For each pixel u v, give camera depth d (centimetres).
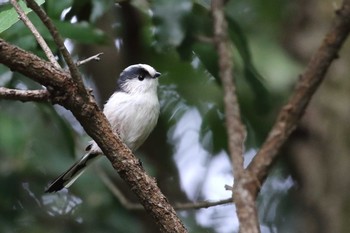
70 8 930
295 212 1117
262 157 622
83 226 1056
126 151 607
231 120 656
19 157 970
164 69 1187
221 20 811
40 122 1002
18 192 1020
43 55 833
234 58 998
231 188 594
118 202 1070
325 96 1085
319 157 1068
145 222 1139
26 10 643
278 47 1077
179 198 1190
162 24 866
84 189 1045
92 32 878
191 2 872
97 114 595
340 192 1046
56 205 1070
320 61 684
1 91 576
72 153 978
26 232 1036
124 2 948
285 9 1198
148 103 941
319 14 1158
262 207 1139
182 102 1197
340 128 1070
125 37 1159
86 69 1223
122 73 973
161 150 1205
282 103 1052
